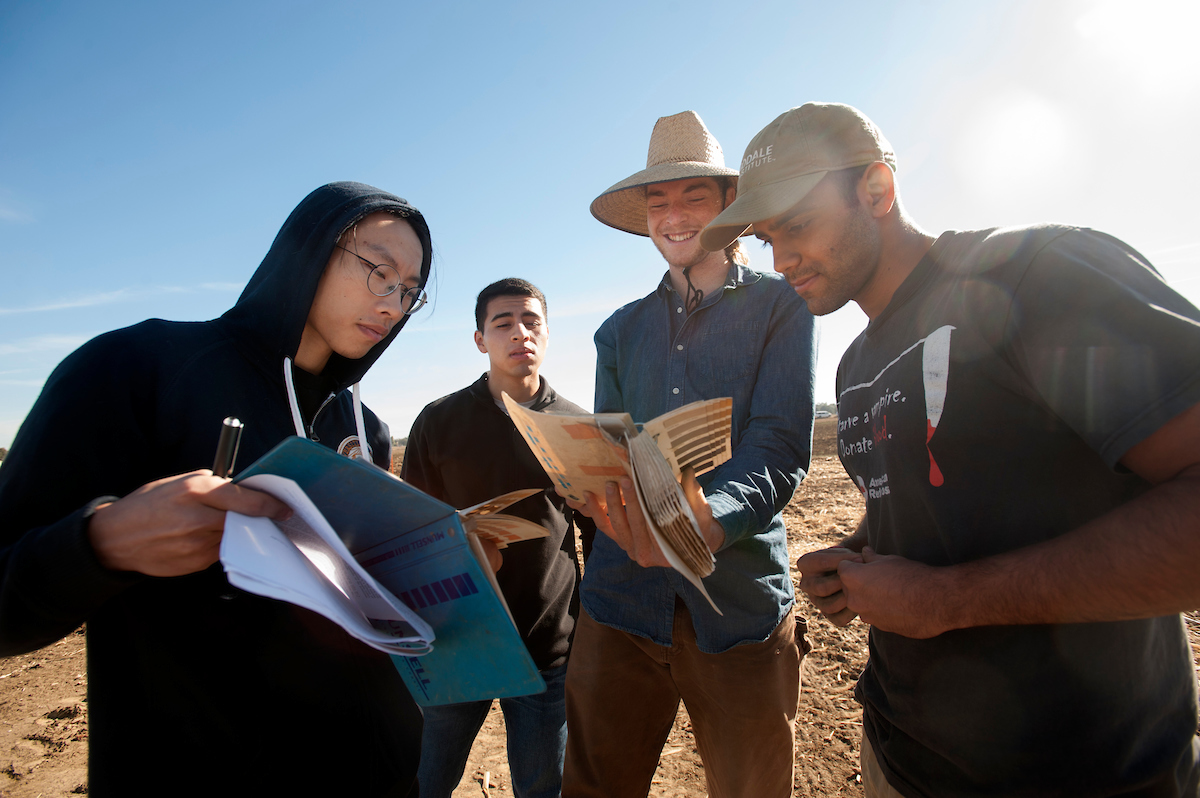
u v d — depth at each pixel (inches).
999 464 46.4
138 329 48.6
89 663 45.1
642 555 49.7
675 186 88.5
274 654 47.8
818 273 56.4
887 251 56.1
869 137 54.3
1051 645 44.3
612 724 85.2
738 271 85.4
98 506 36.3
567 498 56.5
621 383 98.3
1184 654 47.9
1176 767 44.1
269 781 46.7
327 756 49.7
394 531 37.8
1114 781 42.5
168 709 44.9
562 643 108.0
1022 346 43.3
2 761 130.0
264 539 31.3
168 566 34.7
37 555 34.4
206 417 47.8
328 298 56.8
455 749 100.3
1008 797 45.3
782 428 74.4
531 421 44.6
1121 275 39.8
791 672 79.4
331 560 36.8
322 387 64.1
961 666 47.9
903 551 54.1
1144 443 36.9
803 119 55.6
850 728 123.5
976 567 43.4
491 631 38.6
